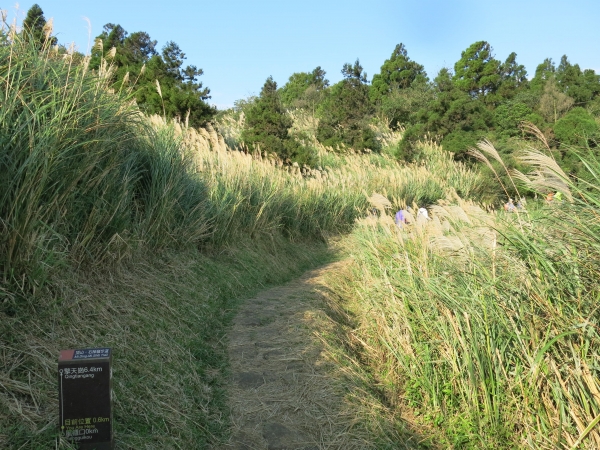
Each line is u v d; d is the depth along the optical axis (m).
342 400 4.40
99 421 2.92
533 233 4.39
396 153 27.55
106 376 2.92
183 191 7.38
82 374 2.89
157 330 4.91
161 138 7.46
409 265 5.80
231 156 11.20
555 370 3.89
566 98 31.98
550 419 3.93
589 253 4.04
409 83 45.19
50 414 3.12
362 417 4.19
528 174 4.52
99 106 5.05
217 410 4.09
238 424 3.94
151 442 3.34
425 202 19.05
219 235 8.54
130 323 4.68
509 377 4.37
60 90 4.73
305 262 11.48
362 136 28.64
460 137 27.25
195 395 4.20
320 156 26.16
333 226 14.55
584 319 3.88
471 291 4.73
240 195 9.60
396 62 45.31
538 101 33.03
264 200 10.57
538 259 4.20
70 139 4.37
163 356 4.52
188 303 6.05
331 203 14.86
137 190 6.64
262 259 9.55
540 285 4.20
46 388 3.33
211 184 9.00
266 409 4.17
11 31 4.71
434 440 4.32
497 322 4.48
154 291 5.64
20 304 3.81
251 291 7.99
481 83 42.50
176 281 6.38
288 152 21.61
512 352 4.39
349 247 12.64
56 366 3.55
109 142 5.20
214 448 3.61
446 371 4.82
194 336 5.36
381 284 6.46
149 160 6.71
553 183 4.12
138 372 4.03
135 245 5.99
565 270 4.11
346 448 3.76
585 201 4.10
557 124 20.28
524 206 4.70
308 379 4.71
